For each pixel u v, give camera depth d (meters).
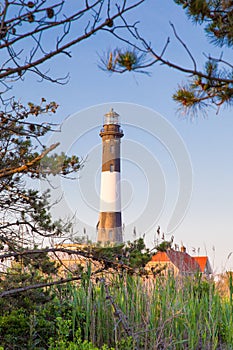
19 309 8.90
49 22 4.85
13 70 5.02
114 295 9.23
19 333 8.19
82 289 9.49
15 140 8.59
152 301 9.15
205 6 4.77
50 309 9.05
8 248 9.30
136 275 9.24
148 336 8.59
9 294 8.78
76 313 8.99
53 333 8.52
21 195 8.97
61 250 8.95
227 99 4.93
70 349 7.47
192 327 8.95
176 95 5.01
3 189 8.82
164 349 8.09
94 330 8.44
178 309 9.00
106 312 8.95
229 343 8.85
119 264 9.03
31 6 4.83
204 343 8.65
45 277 10.53
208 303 9.91
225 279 10.70
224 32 4.98
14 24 4.95
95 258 9.03
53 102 8.12
